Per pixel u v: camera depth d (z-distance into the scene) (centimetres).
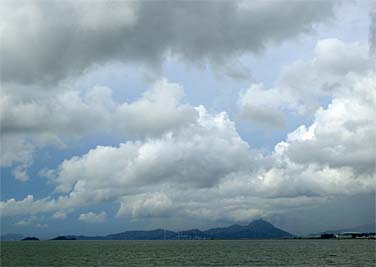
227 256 16875
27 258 16412
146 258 15812
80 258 16088
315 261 13688
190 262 13725
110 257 16525
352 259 14438
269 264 12725
